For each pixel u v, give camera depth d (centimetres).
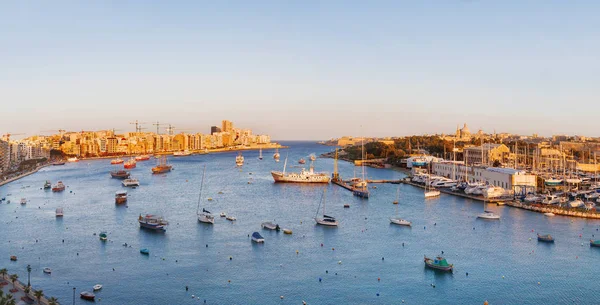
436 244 15988
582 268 13450
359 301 11231
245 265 13850
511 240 16425
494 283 12344
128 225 19212
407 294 11644
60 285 12269
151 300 11319
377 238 16862
